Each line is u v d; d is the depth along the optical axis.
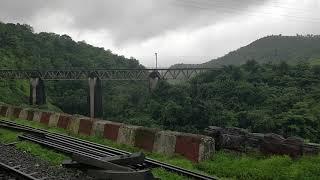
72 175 9.52
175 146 12.54
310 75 94.81
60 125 19.11
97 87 90.56
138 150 13.51
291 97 80.44
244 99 85.00
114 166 9.16
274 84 95.44
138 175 8.11
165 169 10.64
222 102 84.50
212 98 87.00
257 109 79.69
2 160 11.09
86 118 17.36
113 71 94.44
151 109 85.06
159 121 78.56
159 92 92.38
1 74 104.44
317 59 151.88
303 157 11.36
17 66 143.88
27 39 181.00
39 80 96.44
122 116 95.25
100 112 90.31
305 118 67.56
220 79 95.50
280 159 10.95
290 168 10.25
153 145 13.19
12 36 165.12
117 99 112.69
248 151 12.67
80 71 92.50
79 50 194.25
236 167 10.77
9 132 17.91
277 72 100.31
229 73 99.06
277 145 12.06
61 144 14.02
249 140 12.88
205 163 11.38
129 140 14.11
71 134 17.33
